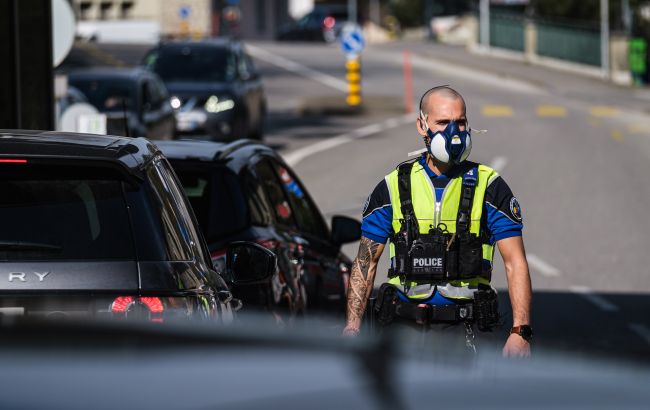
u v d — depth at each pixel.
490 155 62.38
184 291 10.61
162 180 11.58
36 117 31.53
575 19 156.75
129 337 5.05
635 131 78.88
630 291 32.00
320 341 5.07
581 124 82.94
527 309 13.19
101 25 149.62
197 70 64.56
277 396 4.45
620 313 29.17
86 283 10.26
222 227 16.92
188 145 18.88
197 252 11.77
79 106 34.56
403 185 13.56
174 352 4.86
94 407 4.37
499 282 32.22
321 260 19.78
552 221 42.59
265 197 18.31
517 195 48.53
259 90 68.56
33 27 31.34
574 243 38.59
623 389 4.77
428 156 13.61
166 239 10.76
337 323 20.23
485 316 13.38
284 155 61.31
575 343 25.45
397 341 5.11
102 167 10.70
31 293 10.18
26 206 10.59
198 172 17.47
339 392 4.49
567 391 4.68
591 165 58.78
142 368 4.67
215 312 11.27
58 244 10.44
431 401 4.48
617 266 35.19
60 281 10.23
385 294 13.61
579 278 33.56
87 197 10.66
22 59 31.31
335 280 20.36
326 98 93.56
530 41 147.50
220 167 17.56
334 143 67.75
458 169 13.49
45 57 31.61
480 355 5.20
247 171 18.03
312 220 21.44
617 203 46.81
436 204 13.45
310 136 72.25
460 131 13.15
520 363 5.10
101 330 5.15
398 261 13.54
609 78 130.88
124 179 10.76
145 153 11.54
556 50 142.88
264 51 153.50
